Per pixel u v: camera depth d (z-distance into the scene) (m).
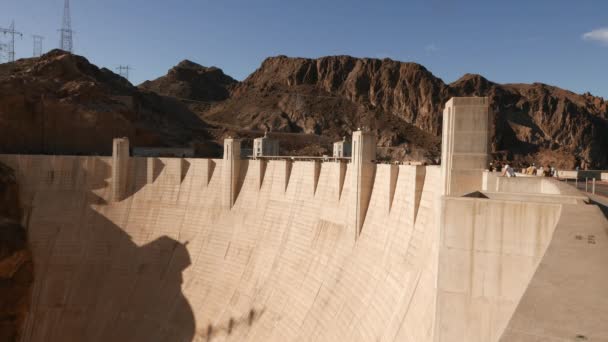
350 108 199.88
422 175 30.94
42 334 56.09
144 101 125.00
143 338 52.78
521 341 6.52
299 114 194.00
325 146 145.12
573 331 6.55
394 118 194.12
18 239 57.38
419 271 27.55
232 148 56.62
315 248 43.41
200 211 59.59
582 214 10.80
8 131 76.94
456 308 12.62
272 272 47.22
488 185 21.48
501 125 187.62
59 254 61.75
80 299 58.50
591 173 49.88
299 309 40.88
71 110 82.75
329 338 35.31
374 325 30.92
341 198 42.34
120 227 63.06
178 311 52.97
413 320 25.27
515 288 11.96
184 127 123.00
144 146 92.12
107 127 85.50
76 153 83.00
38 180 66.25
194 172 62.34
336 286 38.16
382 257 33.97
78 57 116.81
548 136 198.50
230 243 54.44
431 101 191.88
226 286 51.28
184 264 56.84
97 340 54.78
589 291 7.52
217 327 48.16
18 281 57.47
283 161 52.25
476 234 12.32
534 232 11.71
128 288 58.28
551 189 17.98
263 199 53.75
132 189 65.31
